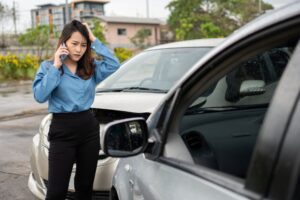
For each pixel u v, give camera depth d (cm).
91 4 11569
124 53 3472
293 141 131
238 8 7000
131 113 416
